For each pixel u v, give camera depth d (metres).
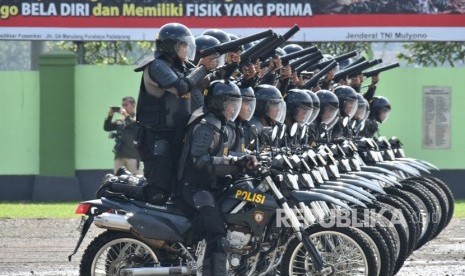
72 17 58.19
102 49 69.25
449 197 38.00
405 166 34.22
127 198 24.62
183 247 24.20
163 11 58.12
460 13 59.22
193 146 23.80
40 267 32.34
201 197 23.89
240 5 58.28
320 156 27.44
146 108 24.69
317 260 23.72
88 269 24.38
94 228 43.16
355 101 33.97
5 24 58.03
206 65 25.12
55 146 58.91
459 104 61.06
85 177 59.81
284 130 27.44
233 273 24.34
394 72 60.91
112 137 54.50
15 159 59.69
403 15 59.09
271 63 30.38
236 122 26.03
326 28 58.78
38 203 57.47
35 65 64.44
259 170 24.14
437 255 35.16
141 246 24.69
